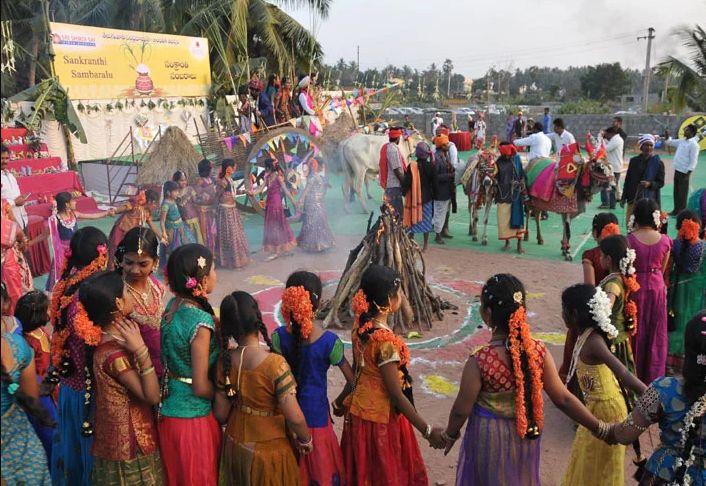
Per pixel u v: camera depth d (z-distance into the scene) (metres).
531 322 7.39
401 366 3.46
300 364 3.48
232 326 3.22
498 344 3.12
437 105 50.25
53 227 7.86
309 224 10.45
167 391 3.32
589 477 3.81
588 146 9.74
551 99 68.19
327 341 3.51
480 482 3.16
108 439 3.21
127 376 3.13
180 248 3.31
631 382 3.54
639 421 2.97
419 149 10.41
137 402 3.26
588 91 66.31
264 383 3.18
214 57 22.06
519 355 3.00
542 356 3.08
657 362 5.08
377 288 3.49
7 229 5.16
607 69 65.06
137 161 14.43
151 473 3.29
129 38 15.98
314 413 3.50
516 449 3.09
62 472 3.58
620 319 4.43
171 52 17.14
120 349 3.14
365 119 17.91
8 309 2.87
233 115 17.47
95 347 3.17
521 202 10.45
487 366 3.08
